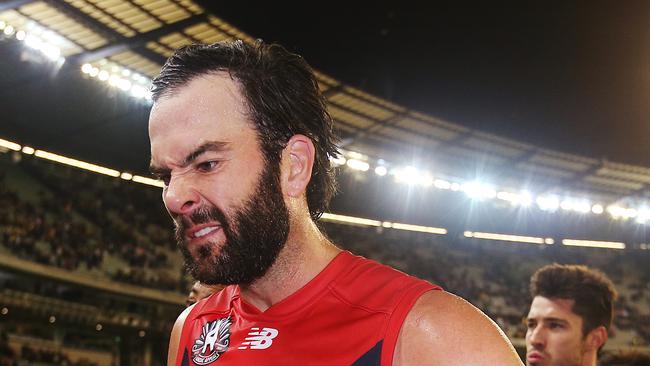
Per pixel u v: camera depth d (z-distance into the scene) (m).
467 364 1.10
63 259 15.79
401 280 1.28
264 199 1.19
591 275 2.48
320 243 1.36
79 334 16.92
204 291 2.27
